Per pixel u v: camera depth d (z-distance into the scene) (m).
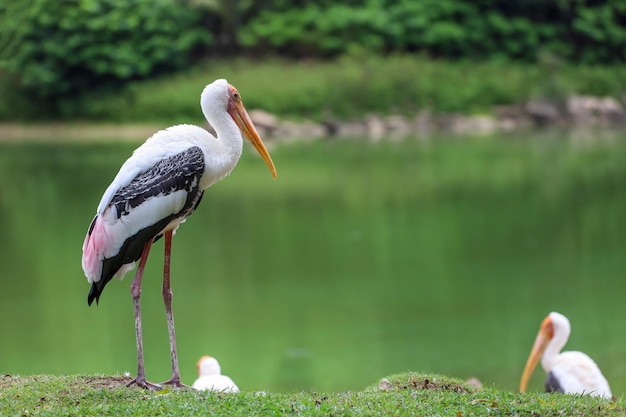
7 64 35.75
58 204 23.12
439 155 31.59
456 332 12.62
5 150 32.94
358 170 28.44
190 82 39.06
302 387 10.14
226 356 11.59
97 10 37.47
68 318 13.45
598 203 22.72
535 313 13.52
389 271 16.41
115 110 38.16
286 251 18.12
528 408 5.81
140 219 6.34
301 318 13.47
